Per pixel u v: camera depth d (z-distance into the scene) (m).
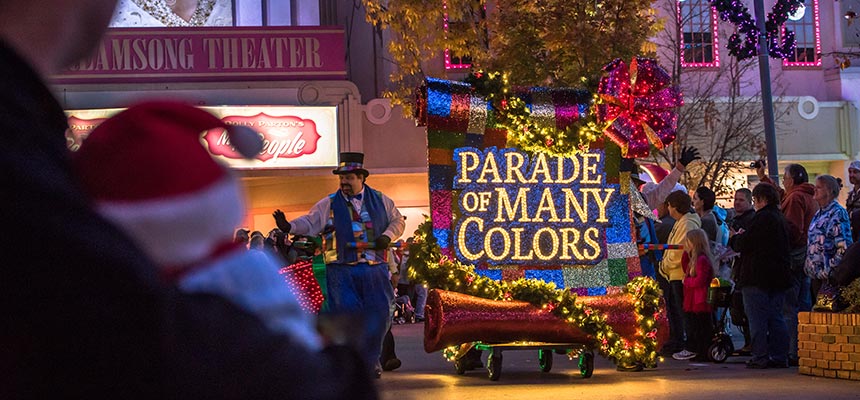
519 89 11.89
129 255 0.84
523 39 25.50
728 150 31.47
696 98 32.03
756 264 12.62
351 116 31.50
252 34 31.08
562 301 11.45
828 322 11.51
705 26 34.16
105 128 0.95
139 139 0.94
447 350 12.41
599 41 25.00
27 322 0.79
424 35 26.56
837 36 35.31
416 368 13.33
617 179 12.04
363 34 35.00
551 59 25.88
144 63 30.30
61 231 0.81
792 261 13.55
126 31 30.22
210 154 0.99
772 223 12.60
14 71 0.85
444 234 11.53
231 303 0.90
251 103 31.02
